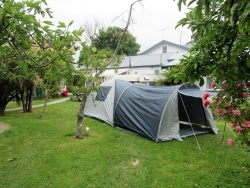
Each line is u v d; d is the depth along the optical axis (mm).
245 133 3146
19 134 6348
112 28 20156
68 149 5035
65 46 2230
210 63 2451
